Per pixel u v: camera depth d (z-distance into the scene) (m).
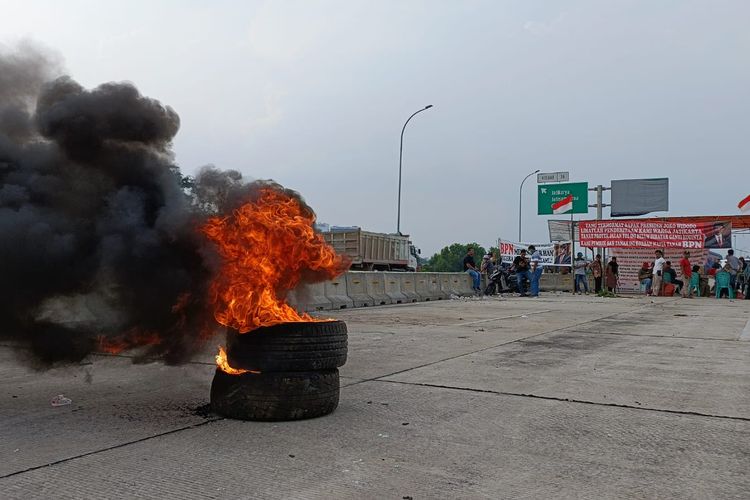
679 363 7.79
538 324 12.67
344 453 4.12
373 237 31.95
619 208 43.47
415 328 11.76
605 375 6.95
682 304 19.69
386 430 4.67
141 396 5.81
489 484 3.57
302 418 4.93
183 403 5.53
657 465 3.90
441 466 3.87
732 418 5.06
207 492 3.43
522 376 6.87
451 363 7.73
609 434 4.59
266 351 4.87
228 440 4.39
